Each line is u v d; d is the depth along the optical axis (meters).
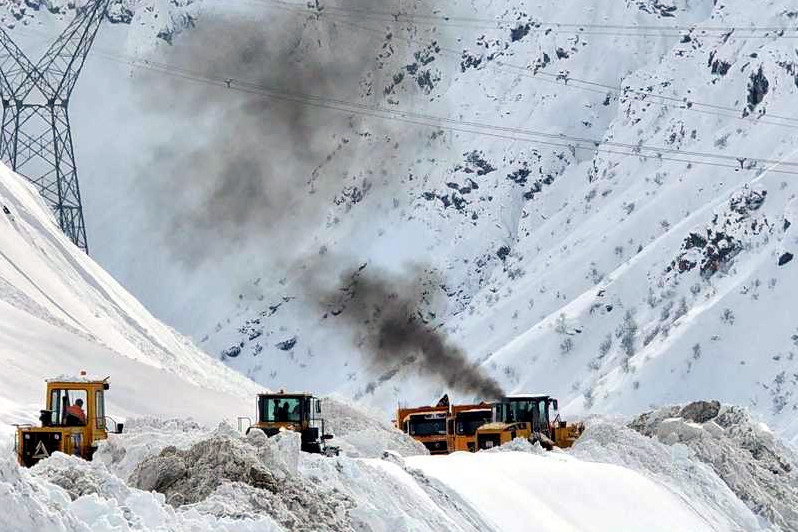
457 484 94.62
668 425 136.62
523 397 145.38
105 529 53.88
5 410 126.75
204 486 71.50
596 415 185.62
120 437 92.81
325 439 119.62
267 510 68.56
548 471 105.69
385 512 77.12
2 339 162.00
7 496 50.16
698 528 107.94
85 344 175.12
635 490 108.88
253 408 185.25
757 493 128.00
